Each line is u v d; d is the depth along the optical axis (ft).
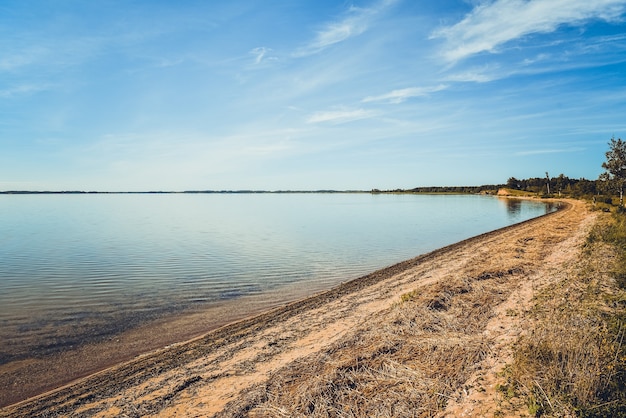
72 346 39.45
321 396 24.98
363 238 129.70
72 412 26.40
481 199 516.73
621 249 59.16
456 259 79.87
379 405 23.67
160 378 31.09
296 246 111.45
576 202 284.82
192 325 45.85
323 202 573.33
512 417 20.29
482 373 25.98
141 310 51.52
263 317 47.62
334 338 37.45
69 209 380.17
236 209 376.68
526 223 159.63
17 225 196.03
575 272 50.88
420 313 39.70
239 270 77.71
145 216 272.31
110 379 31.40
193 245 115.14
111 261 88.07
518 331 32.76
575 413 19.42
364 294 56.24
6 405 28.32
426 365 28.25
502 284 50.42
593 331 27.40
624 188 153.17
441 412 22.27
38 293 59.72
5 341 40.60
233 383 29.30
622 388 20.89
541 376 23.21
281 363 32.42
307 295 59.67
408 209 315.99
